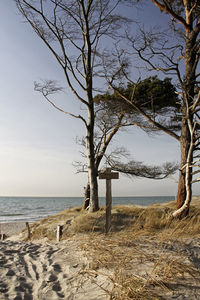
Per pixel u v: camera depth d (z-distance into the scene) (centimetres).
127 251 495
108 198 822
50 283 412
